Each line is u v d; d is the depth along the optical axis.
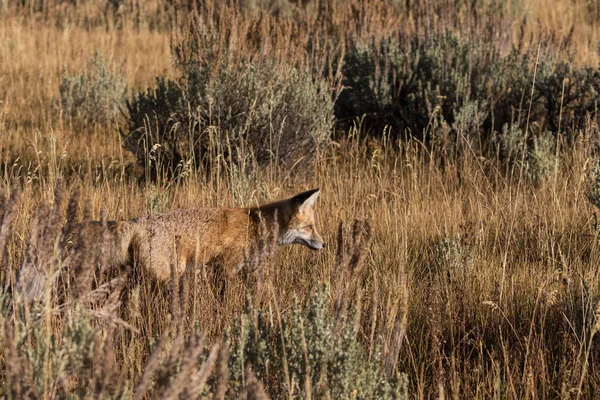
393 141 29.62
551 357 12.34
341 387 8.98
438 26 33.62
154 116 24.69
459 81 28.33
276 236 10.23
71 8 62.44
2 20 55.16
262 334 9.84
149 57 47.81
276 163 23.09
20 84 38.94
